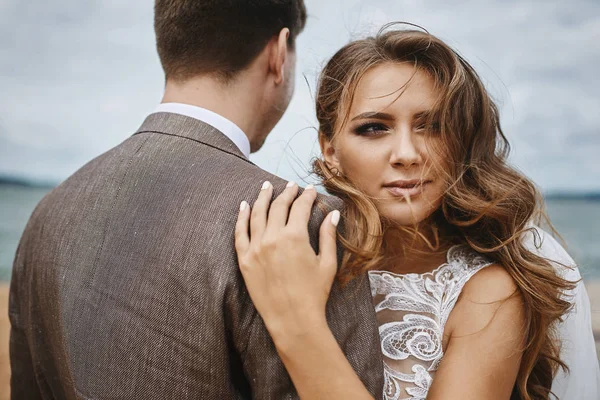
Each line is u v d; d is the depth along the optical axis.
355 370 1.25
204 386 1.25
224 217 1.27
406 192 1.51
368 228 1.39
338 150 1.60
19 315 1.67
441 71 1.53
